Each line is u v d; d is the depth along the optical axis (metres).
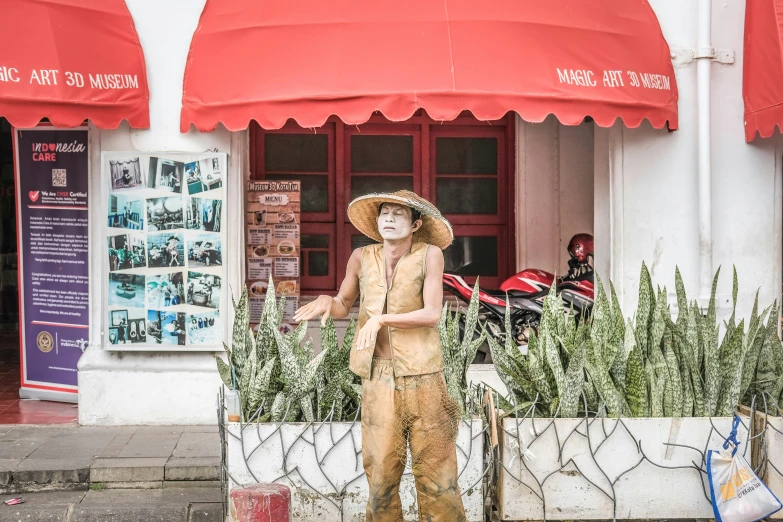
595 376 4.39
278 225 7.47
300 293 8.17
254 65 5.83
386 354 3.92
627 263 6.57
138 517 4.97
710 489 4.20
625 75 5.99
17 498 5.26
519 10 5.85
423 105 5.56
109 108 5.93
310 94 5.60
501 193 8.28
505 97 5.61
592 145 8.15
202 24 6.09
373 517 3.93
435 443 3.88
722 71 6.56
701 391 4.51
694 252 6.54
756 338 4.64
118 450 5.80
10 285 11.15
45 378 7.34
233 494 3.80
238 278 6.45
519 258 8.16
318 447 4.32
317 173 8.16
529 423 4.25
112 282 6.38
